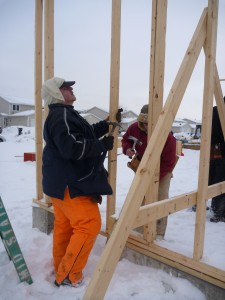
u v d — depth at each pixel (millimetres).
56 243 2322
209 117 2127
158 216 1861
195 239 2105
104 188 2127
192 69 1960
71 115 2041
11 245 2137
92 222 2082
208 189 2213
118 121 2496
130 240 2479
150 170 1670
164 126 1758
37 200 3131
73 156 1929
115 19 2348
